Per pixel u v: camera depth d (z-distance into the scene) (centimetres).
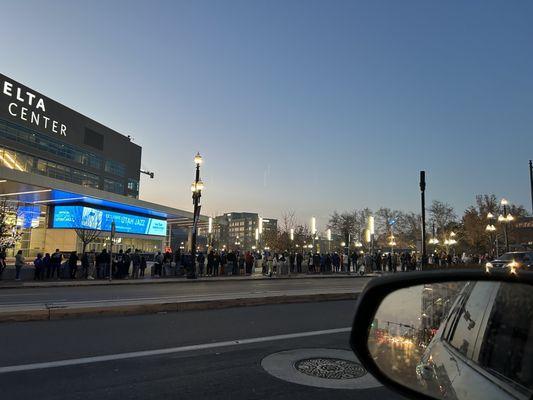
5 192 4488
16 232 3812
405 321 296
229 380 581
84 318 1006
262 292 1831
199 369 627
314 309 1212
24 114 6225
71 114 7162
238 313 1116
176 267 3133
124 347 745
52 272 2648
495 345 226
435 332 315
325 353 723
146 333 857
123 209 5944
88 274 2786
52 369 616
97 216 5428
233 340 812
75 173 7212
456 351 271
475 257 4681
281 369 632
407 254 4406
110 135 8206
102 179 7912
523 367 192
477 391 214
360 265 3869
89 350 722
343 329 930
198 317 1045
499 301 240
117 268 2795
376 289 229
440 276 214
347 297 1459
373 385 565
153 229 6706
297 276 3391
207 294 1741
